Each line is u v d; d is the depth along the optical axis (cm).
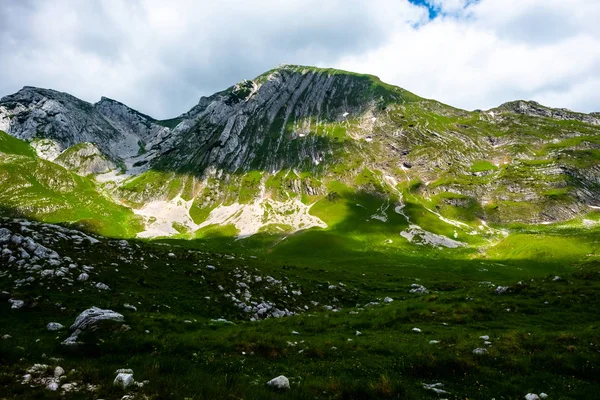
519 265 15200
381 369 1923
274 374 1788
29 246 3872
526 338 2330
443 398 1580
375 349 2284
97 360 1761
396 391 1588
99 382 1394
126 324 2430
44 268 3559
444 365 1925
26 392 1253
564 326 2828
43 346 1895
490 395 1612
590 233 19975
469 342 2291
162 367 1633
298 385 1614
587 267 7425
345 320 3269
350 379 1711
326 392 1559
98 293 3416
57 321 2634
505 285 4191
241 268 5553
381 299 5531
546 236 18700
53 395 1243
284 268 7125
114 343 1986
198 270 4891
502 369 1925
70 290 3309
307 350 2219
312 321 3228
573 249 16388
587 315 3073
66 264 3775
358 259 15075
